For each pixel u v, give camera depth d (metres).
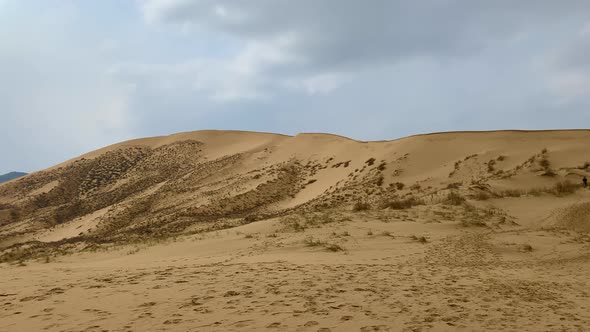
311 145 75.50
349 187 47.53
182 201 58.22
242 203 52.41
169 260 14.03
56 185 82.06
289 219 23.11
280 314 6.58
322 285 8.80
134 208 59.09
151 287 8.48
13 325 5.97
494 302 7.96
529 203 27.64
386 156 53.59
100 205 71.75
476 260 13.59
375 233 17.92
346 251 14.48
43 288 8.48
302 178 61.81
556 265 13.40
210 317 6.39
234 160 77.56
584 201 25.12
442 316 6.79
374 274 10.40
